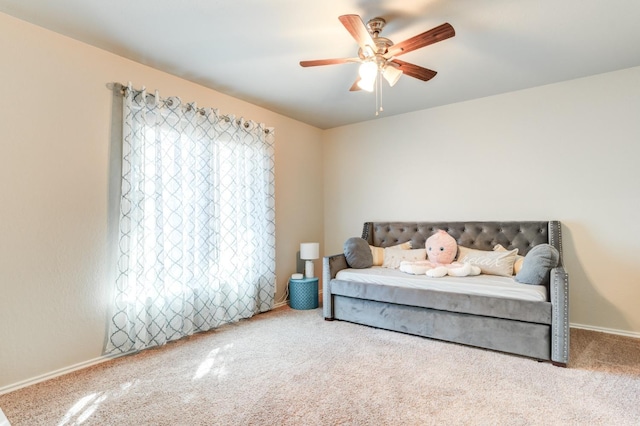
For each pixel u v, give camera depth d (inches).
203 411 70.8
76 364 92.4
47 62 88.7
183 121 118.6
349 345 107.9
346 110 159.9
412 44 79.0
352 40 96.1
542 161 131.6
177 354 101.4
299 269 175.3
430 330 113.2
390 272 133.3
